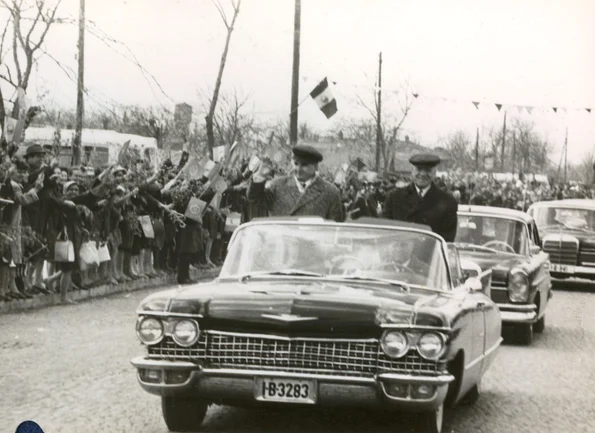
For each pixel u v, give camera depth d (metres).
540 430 7.69
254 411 7.86
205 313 6.63
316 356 6.52
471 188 41.97
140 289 17.73
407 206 10.97
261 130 32.47
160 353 6.69
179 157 20.38
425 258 7.76
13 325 12.48
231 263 7.84
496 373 10.62
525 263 13.50
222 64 26.20
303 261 7.75
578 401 9.05
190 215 18.81
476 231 14.44
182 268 18.95
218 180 19.64
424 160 10.83
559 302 19.45
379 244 7.82
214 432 7.09
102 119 29.17
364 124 43.31
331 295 6.82
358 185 26.64
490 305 8.52
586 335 14.38
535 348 12.85
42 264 14.96
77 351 10.60
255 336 6.55
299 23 25.41
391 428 7.31
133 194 16.97
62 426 7.12
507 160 60.03
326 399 6.46
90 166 21.45
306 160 10.38
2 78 17.64
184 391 6.58
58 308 14.41
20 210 14.05
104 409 7.75
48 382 8.82
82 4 18.92
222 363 6.59
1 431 6.89
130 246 17.58
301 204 10.40
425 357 6.44
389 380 6.38
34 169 14.71
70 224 15.27
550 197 52.84
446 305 6.94
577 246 22.44
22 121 14.91
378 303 6.65
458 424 7.77
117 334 11.97
